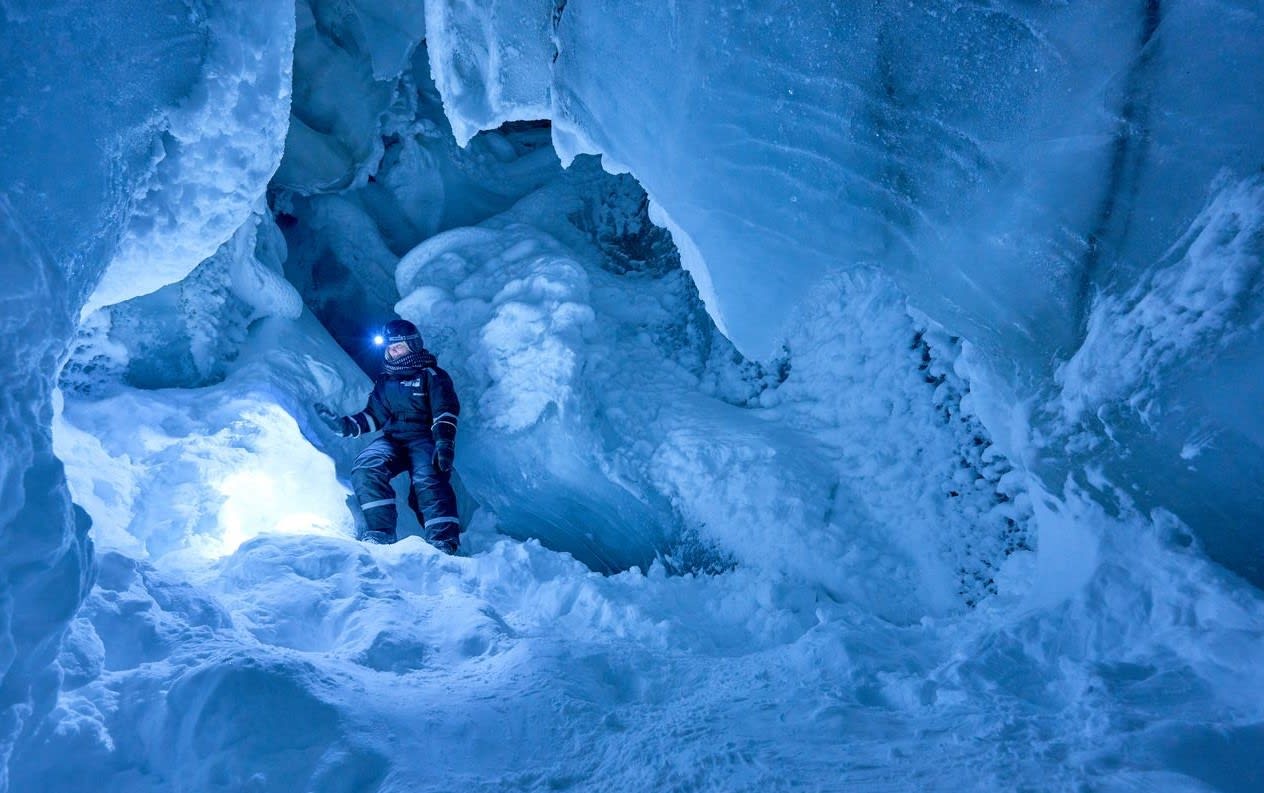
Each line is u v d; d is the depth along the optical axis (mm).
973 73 3092
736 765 2510
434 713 2779
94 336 5070
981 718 2678
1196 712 2486
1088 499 3205
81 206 2393
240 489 4848
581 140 3869
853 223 3461
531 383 6305
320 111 6664
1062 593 3346
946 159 3230
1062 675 2879
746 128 3469
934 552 4969
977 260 3301
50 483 2117
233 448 5008
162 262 3369
